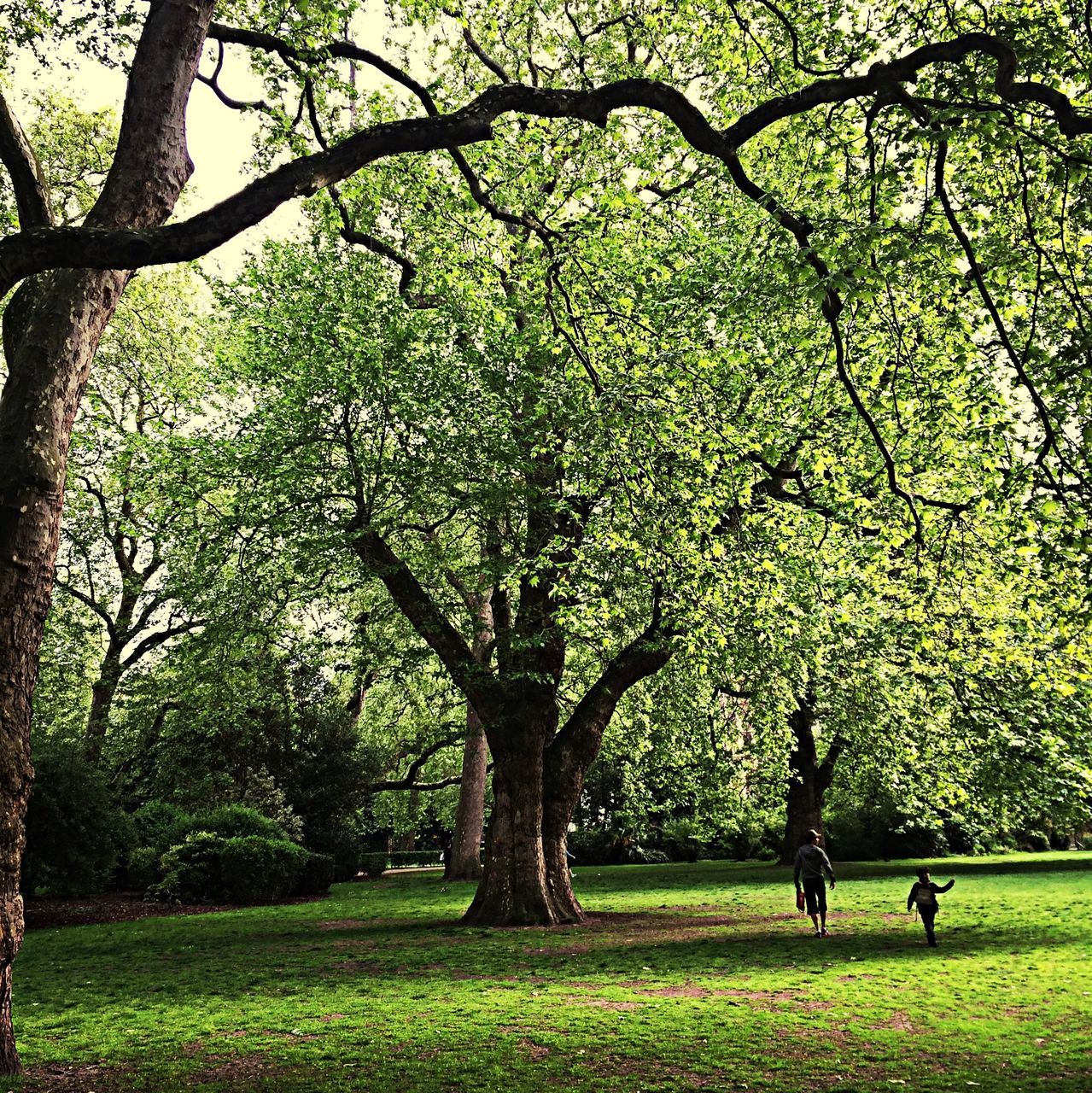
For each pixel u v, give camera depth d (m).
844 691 18.94
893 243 6.89
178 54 7.86
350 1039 8.68
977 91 7.27
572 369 11.68
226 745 30.45
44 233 5.03
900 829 23.52
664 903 22.16
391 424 16.28
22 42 9.40
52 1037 8.97
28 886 20.66
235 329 19.17
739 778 25.52
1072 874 26.28
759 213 14.02
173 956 14.87
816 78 10.58
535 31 17.77
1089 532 7.46
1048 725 14.40
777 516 13.86
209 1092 7.00
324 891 28.39
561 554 17.38
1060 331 9.12
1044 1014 9.29
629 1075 7.35
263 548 17.27
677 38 15.29
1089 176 8.02
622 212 12.76
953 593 12.20
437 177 12.36
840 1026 8.95
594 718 19.33
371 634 21.53
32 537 7.46
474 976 12.15
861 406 7.41
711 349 11.17
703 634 12.23
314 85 11.16
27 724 7.42
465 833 31.23
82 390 7.99
